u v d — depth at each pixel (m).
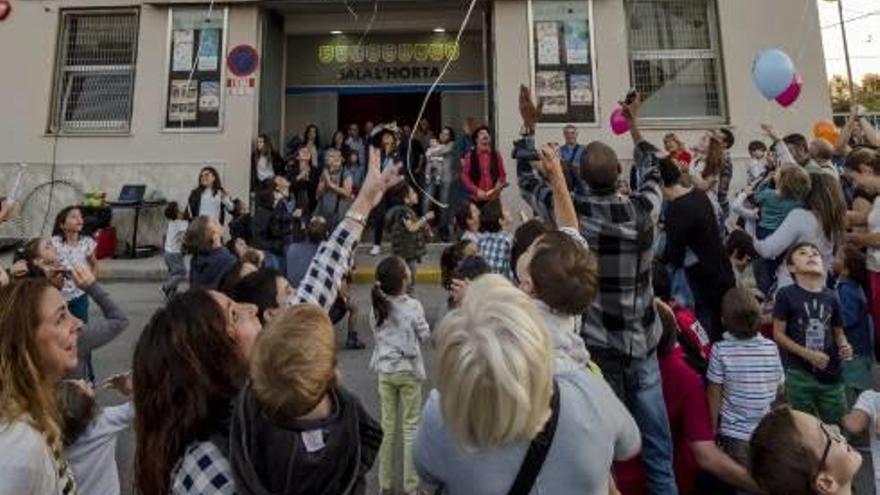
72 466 2.31
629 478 2.67
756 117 10.72
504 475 1.47
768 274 4.78
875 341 4.41
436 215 10.83
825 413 3.68
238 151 11.06
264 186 8.05
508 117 10.90
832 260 4.31
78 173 11.17
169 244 8.44
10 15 11.55
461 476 1.51
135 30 11.54
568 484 1.47
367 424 1.72
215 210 9.38
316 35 13.46
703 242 4.02
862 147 6.16
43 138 11.26
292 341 1.51
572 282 1.96
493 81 11.31
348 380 5.53
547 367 1.44
